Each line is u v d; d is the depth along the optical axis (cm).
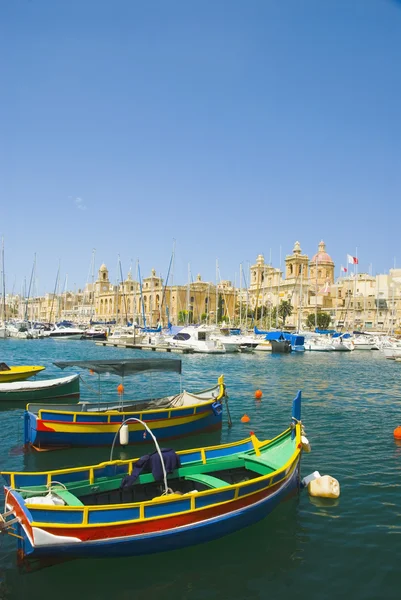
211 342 7531
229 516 1300
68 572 1167
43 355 7019
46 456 2050
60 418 2088
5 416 2809
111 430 2145
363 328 13225
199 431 2405
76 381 3334
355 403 3309
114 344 9112
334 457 2034
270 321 13112
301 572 1179
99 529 1127
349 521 1430
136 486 1414
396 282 15538
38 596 1089
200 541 1275
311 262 18700
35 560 1169
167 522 1207
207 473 1527
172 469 1441
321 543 1308
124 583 1136
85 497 1332
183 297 18025
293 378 4675
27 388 3111
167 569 1190
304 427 2567
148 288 19225
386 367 5825
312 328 13550
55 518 1113
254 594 1096
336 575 1167
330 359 6944
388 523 1420
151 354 7275
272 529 1377
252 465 1577
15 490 1221
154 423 2228
